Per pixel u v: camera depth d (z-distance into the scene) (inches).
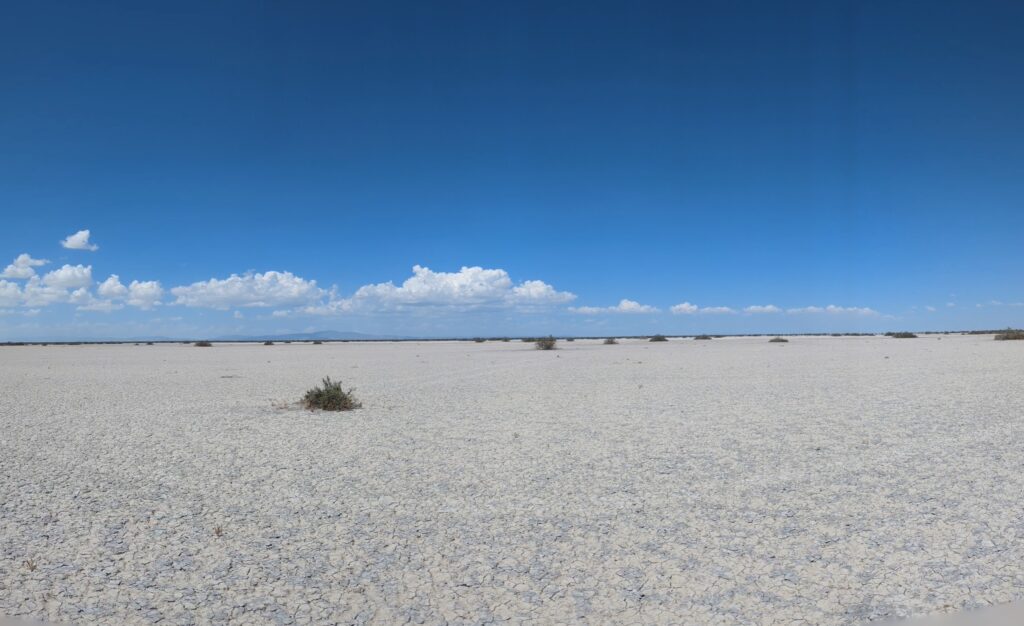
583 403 788.6
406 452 498.9
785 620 216.2
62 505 358.3
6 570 265.7
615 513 333.4
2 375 1418.6
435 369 1486.2
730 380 1067.3
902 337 4047.7
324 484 401.1
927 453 457.1
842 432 546.9
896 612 220.2
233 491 386.3
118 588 247.9
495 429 601.3
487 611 226.7
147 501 366.0
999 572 249.8
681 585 244.8
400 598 237.9
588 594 238.5
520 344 3747.5
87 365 1830.7
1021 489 360.8
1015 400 730.2
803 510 331.6
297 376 1320.1
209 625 218.5
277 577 257.4
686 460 451.8
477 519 327.6
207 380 1236.5
